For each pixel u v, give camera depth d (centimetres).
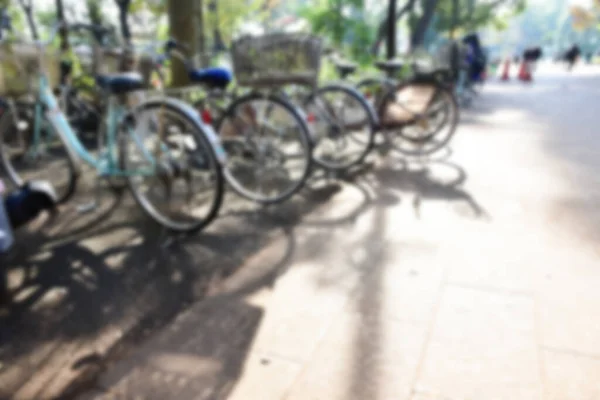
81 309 239
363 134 585
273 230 326
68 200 385
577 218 332
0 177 430
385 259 279
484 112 839
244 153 385
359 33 1188
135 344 212
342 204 372
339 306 232
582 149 533
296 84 350
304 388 180
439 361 192
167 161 312
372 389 178
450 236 308
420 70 549
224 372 191
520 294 238
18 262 287
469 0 2169
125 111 328
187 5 531
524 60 1775
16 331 222
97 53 345
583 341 202
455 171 458
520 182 418
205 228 332
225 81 341
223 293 249
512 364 189
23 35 329
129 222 343
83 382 189
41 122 374
